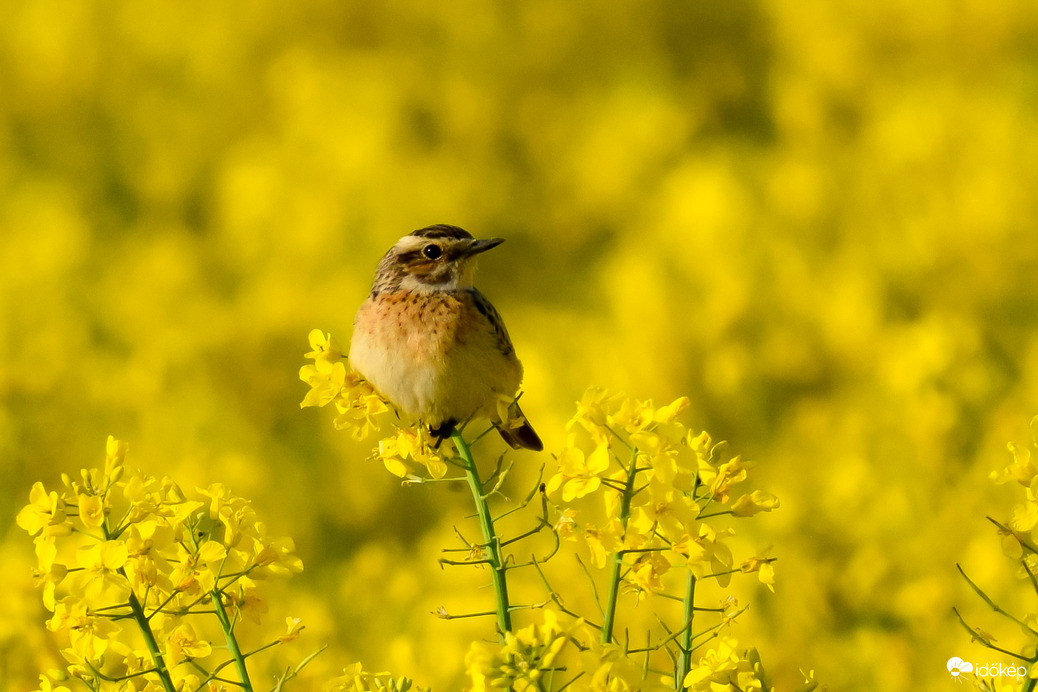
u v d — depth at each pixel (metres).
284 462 12.38
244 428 12.77
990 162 17.22
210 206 20.20
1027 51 21.58
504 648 4.22
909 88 20.70
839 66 21.52
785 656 8.05
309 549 11.34
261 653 7.29
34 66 21.31
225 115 21.55
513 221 18.80
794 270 15.38
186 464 11.55
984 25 21.86
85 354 14.66
